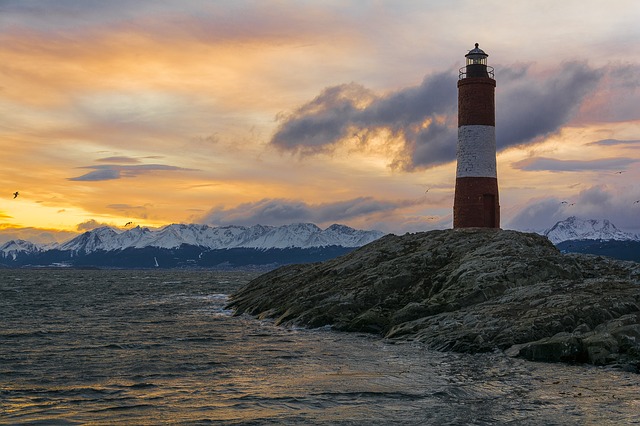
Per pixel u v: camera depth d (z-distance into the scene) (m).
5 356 34.00
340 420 20.53
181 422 20.56
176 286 143.12
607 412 21.12
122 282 171.62
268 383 26.58
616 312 34.41
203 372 29.38
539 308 35.69
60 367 30.73
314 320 45.38
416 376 27.23
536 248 49.28
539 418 20.42
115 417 21.25
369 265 54.88
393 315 42.56
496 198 63.06
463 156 63.44
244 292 77.56
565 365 29.11
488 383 25.62
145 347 37.72
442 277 45.97
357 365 30.48
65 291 113.81
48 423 20.53
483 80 62.72
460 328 35.69
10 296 94.62
